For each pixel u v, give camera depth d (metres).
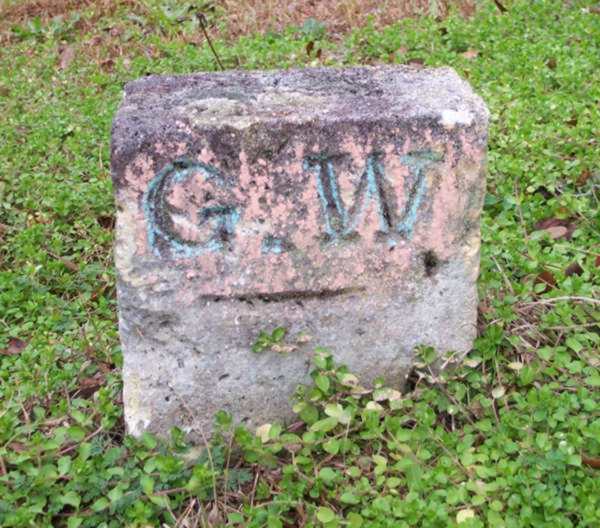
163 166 0.64
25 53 1.59
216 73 0.77
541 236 0.94
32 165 1.20
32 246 1.00
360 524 0.62
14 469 0.71
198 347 0.70
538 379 0.75
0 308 0.91
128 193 0.65
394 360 0.74
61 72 1.50
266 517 0.65
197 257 0.67
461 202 0.69
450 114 0.67
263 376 0.72
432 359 0.73
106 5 1.74
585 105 1.18
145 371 0.70
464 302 0.73
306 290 0.70
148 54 1.55
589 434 0.66
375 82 0.73
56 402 0.79
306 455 0.69
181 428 0.72
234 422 0.73
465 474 0.67
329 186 0.67
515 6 1.54
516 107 1.16
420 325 0.73
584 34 1.42
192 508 0.68
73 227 1.07
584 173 1.03
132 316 0.68
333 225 0.68
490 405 0.72
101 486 0.67
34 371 0.81
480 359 0.74
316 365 0.70
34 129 1.28
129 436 0.70
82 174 1.18
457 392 0.73
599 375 0.73
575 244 0.94
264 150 0.65
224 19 1.67
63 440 0.70
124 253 0.66
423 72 0.76
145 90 0.72
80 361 0.84
